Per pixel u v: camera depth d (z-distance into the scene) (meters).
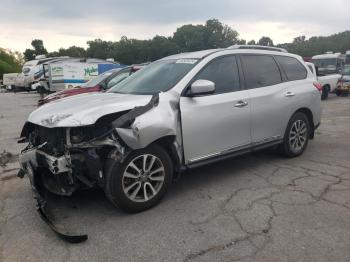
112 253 3.39
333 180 5.10
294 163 5.94
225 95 4.94
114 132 3.90
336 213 4.04
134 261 3.25
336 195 4.55
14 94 26.88
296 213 4.06
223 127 4.86
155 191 4.29
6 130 10.08
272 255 3.26
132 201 4.09
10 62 70.81
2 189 5.14
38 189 4.18
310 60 27.02
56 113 4.17
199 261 3.22
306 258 3.20
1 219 4.16
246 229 3.74
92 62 23.33
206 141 4.70
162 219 4.02
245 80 5.32
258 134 5.42
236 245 3.44
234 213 4.11
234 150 5.09
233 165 5.88
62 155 3.97
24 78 27.97
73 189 4.03
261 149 5.54
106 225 3.92
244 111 5.12
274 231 3.67
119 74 10.48
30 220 4.12
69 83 21.36
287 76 6.07
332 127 9.27
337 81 18.34
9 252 3.46
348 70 22.00
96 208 4.34
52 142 4.15
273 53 6.01
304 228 3.71
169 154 4.46
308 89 6.26
